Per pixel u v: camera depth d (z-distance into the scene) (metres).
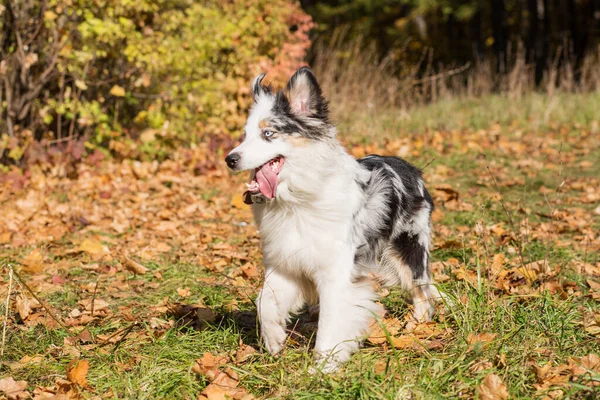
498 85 16.89
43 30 9.43
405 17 26.98
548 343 3.98
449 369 3.60
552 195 8.44
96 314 4.79
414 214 4.66
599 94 14.99
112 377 3.76
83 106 9.78
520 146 11.36
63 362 3.98
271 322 3.99
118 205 8.12
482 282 4.68
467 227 7.02
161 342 4.20
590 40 24.94
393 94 14.41
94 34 9.69
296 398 3.42
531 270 5.12
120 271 5.86
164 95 10.47
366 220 4.21
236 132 11.05
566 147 11.45
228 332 4.36
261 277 5.35
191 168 9.78
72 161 9.39
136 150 10.02
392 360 3.84
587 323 4.25
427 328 4.28
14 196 8.41
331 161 4.02
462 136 12.44
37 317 4.65
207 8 11.18
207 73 11.23
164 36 10.45
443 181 9.34
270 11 11.79
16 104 9.43
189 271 5.79
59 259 6.23
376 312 4.09
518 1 28.34
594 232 6.70
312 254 3.96
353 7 25.89
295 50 12.09
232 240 6.84
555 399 3.32
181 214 7.73
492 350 3.83
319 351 3.88
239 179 9.37
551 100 14.66
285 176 3.91
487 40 28.81
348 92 13.49
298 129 3.94
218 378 3.67
